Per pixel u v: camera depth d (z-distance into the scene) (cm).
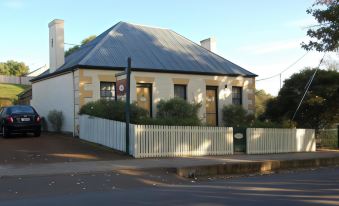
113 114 1817
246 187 1139
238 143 1930
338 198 954
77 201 929
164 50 2552
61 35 2438
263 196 984
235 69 2633
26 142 1908
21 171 1261
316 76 2384
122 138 1709
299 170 1659
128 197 977
